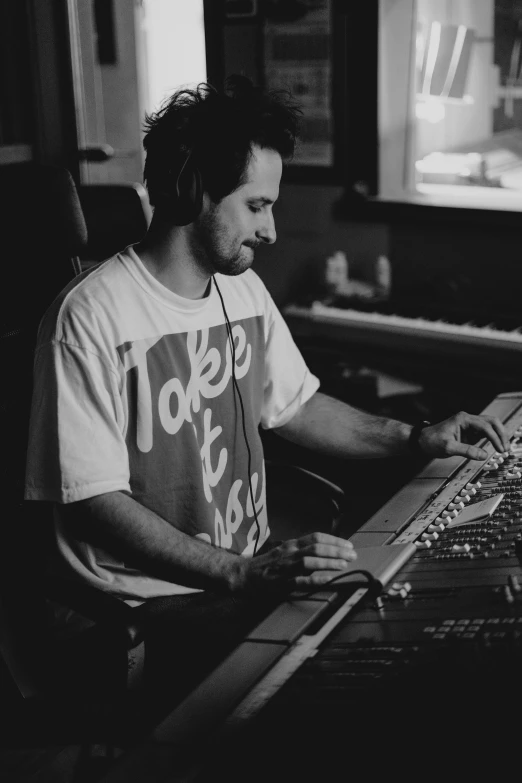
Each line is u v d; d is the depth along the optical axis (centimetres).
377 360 297
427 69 294
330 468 298
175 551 139
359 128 304
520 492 142
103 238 300
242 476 179
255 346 179
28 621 152
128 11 372
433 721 86
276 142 152
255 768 85
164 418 162
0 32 365
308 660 102
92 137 389
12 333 181
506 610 105
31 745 145
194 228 157
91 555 160
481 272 305
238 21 309
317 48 301
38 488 147
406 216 305
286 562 126
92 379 150
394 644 102
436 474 156
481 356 279
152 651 151
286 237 331
